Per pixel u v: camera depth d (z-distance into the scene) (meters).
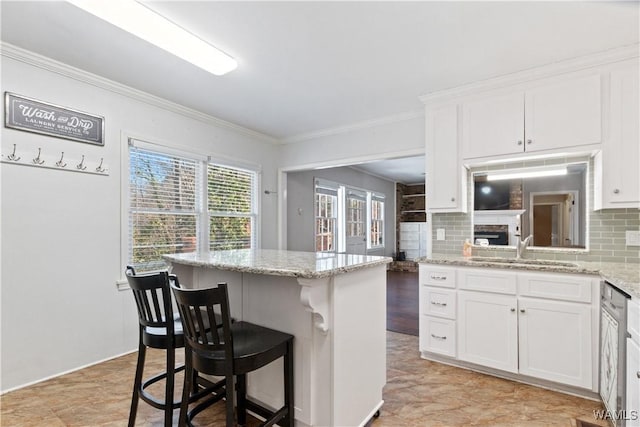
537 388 2.38
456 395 2.28
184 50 2.29
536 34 2.16
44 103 2.56
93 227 2.84
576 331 2.24
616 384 1.81
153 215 3.34
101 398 2.24
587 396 2.25
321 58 2.50
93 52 2.43
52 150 2.60
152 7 1.89
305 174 5.69
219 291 1.36
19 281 2.42
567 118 2.52
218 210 4.04
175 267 2.34
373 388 1.98
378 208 8.19
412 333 3.63
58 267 2.62
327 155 4.41
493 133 2.81
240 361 1.42
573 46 2.29
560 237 2.86
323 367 1.66
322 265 1.69
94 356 2.81
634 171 2.30
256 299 1.93
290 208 5.31
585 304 2.21
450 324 2.74
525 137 2.68
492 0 1.84
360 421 1.84
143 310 1.76
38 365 2.49
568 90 2.52
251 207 4.52
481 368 2.65
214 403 1.98
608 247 2.64
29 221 2.47
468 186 3.27
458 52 2.40
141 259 3.22
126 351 3.04
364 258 2.08
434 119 3.13
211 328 1.40
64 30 2.16
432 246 3.44
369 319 1.94
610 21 2.01
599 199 2.47
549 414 2.05
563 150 2.53
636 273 2.03
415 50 2.37
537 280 2.38
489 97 2.85
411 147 3.70
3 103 2.36
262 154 4.64
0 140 2.34
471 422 1.96
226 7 1.89
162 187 3.43
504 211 3.12
